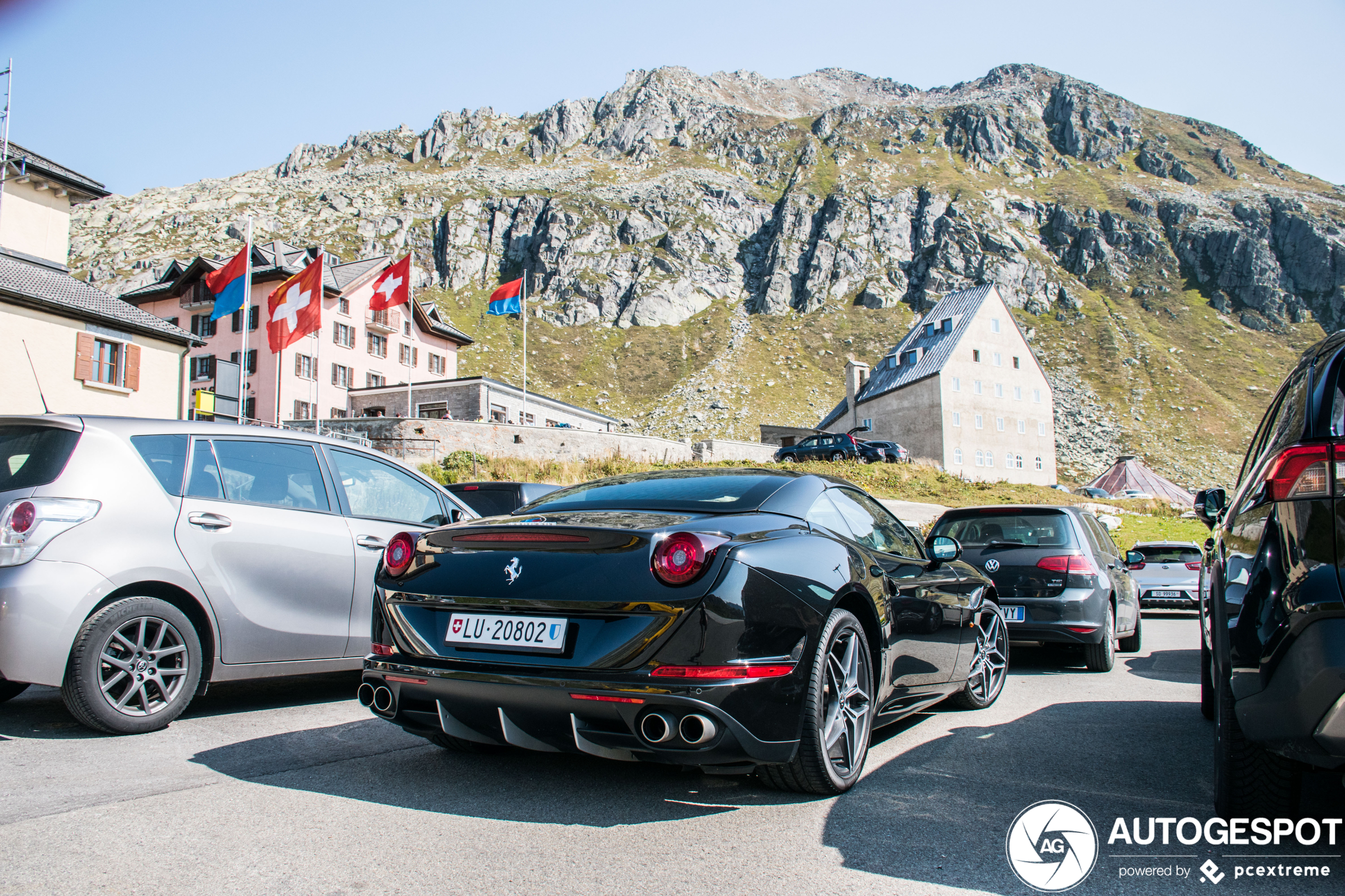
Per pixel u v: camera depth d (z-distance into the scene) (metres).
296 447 4.89
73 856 2.35
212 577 4.21
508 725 2.82
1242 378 124.94
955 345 60.00
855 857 2.48
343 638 4.79
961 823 2.83
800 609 2.96
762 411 118.19
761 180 198.50
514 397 47.28
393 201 180.75
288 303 27.47
